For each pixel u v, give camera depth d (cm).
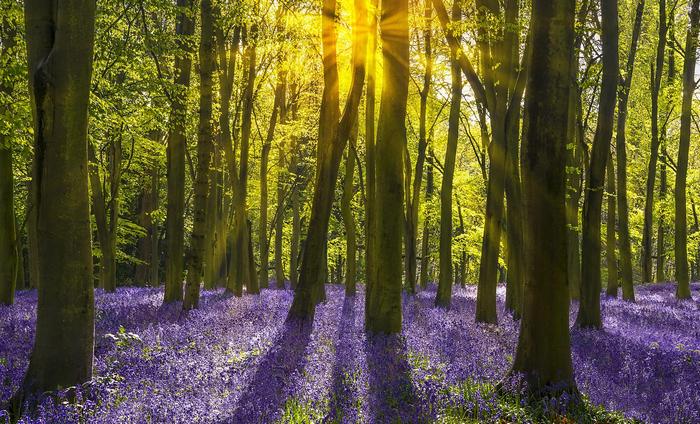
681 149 2797
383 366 865
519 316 1630
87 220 753
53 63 716
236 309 1558
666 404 759
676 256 2827
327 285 3553
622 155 2603
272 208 4325
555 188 833
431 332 1248
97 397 682
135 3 1705
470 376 827
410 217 2664
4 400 720
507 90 1576
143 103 1750
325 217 1346
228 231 3641
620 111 2572
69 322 737
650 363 1012
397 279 1232
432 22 2316
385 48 1248
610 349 1130
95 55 1557
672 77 3253
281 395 694
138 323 1327
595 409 743
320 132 1374
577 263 2586
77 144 732
